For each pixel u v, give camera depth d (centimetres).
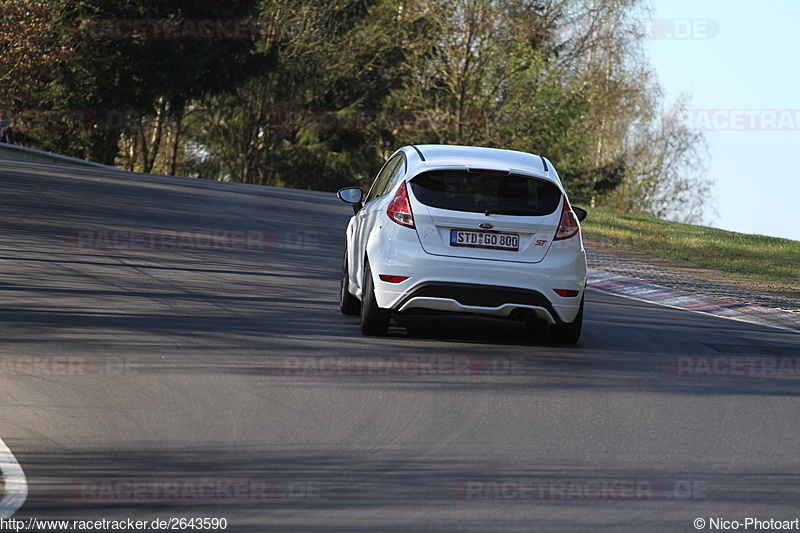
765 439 2198
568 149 15362
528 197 3080
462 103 14812
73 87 13438
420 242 3005
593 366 2898
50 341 2755
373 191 3528
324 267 4616
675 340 3475
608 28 15350
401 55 16362
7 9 13675
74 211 5588
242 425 2109
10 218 5056
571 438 2128
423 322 3441
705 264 6344
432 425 2177
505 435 2125
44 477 1744
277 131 17575
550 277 3028
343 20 16562
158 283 3797
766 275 5997
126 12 12794
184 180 8500
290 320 3303
